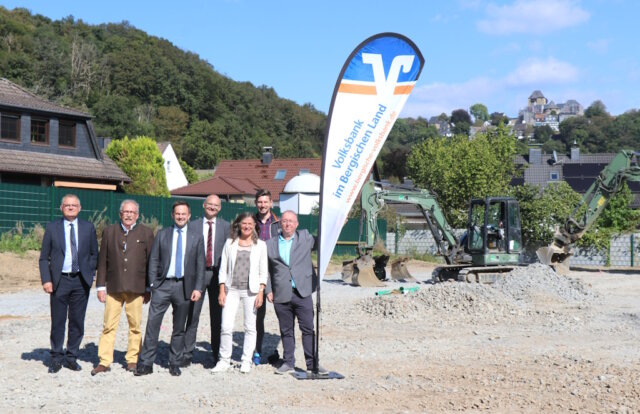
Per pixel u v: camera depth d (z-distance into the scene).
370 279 21.45
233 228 8.54
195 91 110.31
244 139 108.19
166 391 7.53
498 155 42.53
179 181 69.12
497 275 21.39
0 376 8.10
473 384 7.66
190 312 8.67
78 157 33.41
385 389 7.53
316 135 135.38
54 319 8.31
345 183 8.28
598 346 10.29
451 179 40.84
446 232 23.53
